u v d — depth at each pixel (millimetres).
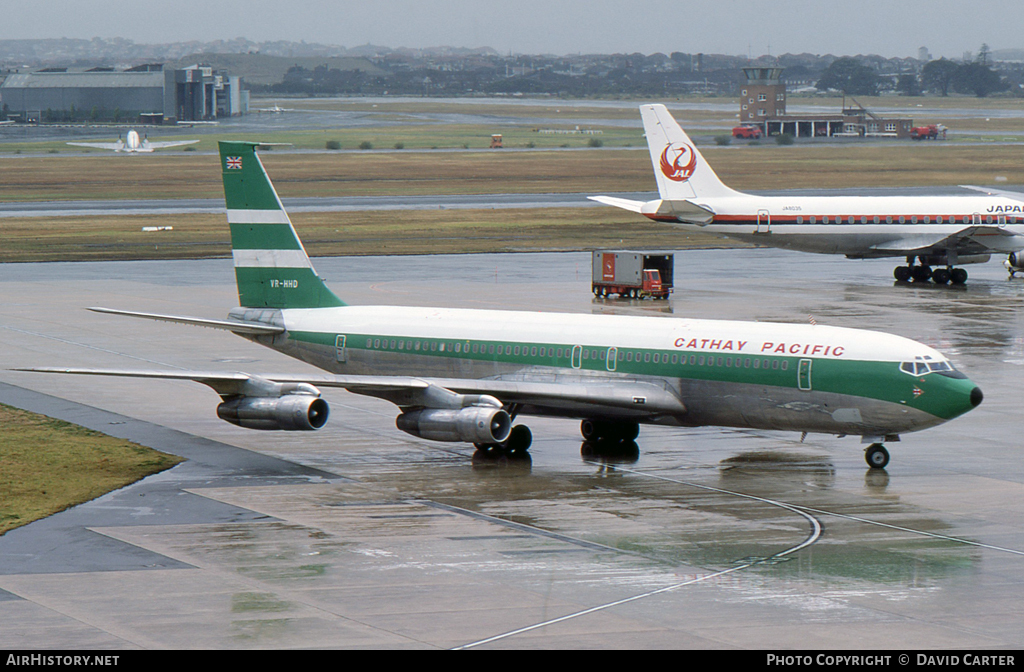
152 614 68250
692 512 91625
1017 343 171625
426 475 104625
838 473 104688
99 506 93250
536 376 116875
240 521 88938
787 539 84000
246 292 133250
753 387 106938
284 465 108312
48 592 72062
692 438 120000
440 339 121812
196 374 103938
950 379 100250
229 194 131125
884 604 69938
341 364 127938
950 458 110125
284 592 72250
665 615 68125
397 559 79188
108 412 131625
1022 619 67312
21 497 95438
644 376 112000
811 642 63688
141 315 122688
